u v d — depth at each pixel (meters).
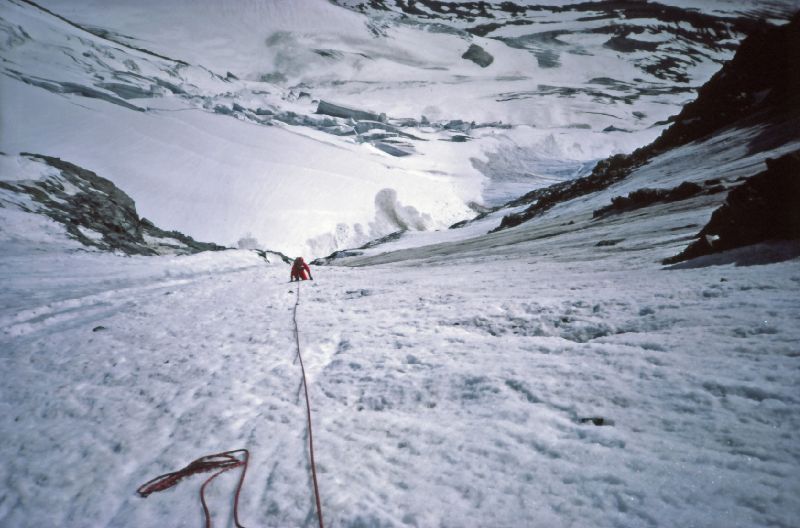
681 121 31.20
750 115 24.20
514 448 2.57
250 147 88.12
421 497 2.31
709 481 1.95
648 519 1.84
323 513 2.34
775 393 2.43
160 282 14.81
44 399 4.57
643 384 2.94
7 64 85.56
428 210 91.62
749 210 6.18
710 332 3.47
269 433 3.31
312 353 5.32
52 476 3.08
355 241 76.06
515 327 5.00
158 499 2.69
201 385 4.53
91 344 6.68
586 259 10.02
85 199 25.95
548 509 2.04
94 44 116.12
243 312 8.65
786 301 3.68
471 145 126.06
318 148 98.81
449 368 4.03
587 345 3.87
